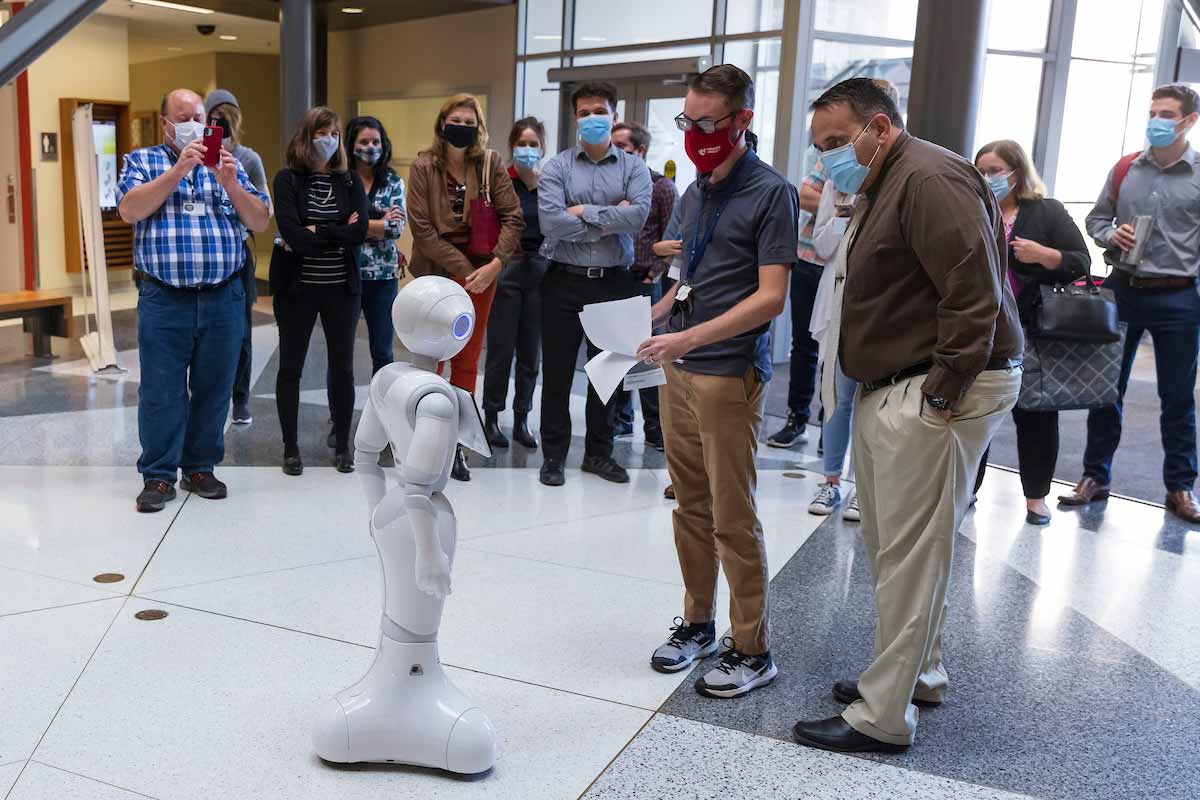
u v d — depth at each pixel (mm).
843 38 8023
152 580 3531
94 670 2855
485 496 4715
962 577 3951
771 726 2736
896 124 2482
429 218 4773
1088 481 5051
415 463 2162
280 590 3486
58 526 4027
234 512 4301
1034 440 4605
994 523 4672
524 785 2402
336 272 4719
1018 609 3654
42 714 2609
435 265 4848
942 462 2473
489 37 10555
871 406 2590
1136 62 6477
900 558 2561
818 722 2670
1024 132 7305
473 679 2920
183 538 3961
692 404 2846
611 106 4621
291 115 9523
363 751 2408
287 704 2717
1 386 6527
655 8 8945
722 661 2941
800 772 2516
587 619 3377
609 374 2693
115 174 11773
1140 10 6430
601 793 2385
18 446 5160
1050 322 4320
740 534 2854
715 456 2816
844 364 2635
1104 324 4336
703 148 2748
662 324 3133
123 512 4230
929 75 4672
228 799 2285
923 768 2562
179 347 4277
